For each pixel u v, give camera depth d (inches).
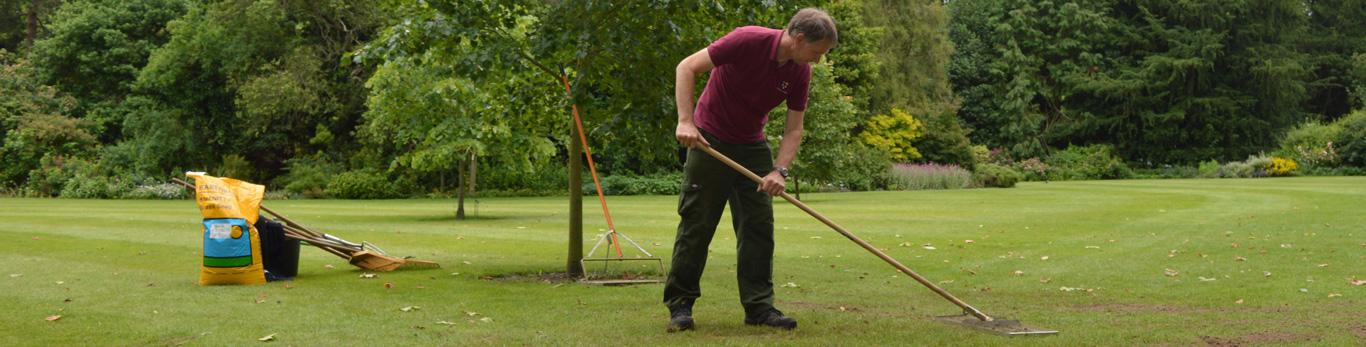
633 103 231.1
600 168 1146.7
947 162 1354.6
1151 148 1576.0
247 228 230.4
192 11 1066.1
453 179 1075.3
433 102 457.1
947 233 398.3
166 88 1105.4
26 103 1087.0
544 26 233.1
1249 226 397.7
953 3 1755.7
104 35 1139.3
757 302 162.7
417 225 476.1
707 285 228.5
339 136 1135.0
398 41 237.6
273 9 1005.8
